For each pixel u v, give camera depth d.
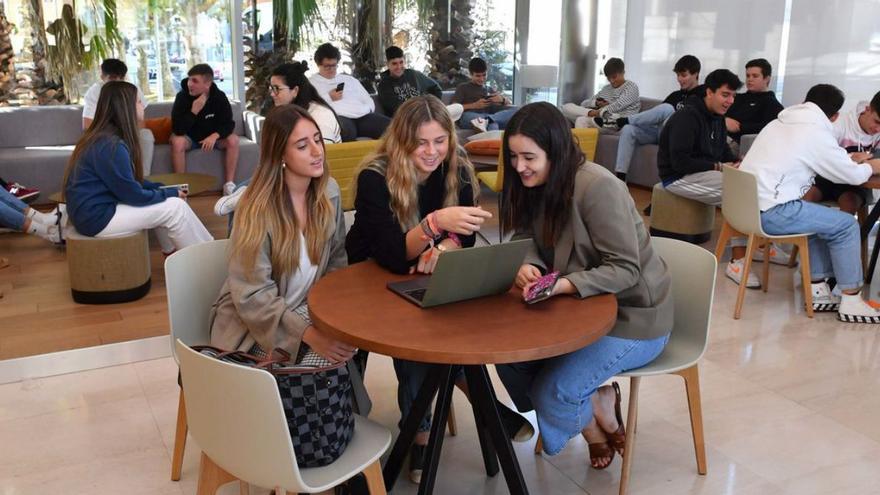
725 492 2.57
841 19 6.48
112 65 6.21
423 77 8.25
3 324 3.86
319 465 1.88
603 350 2.29
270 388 1.60
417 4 8.57
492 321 2.00
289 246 2.28
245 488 2.28
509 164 2.32
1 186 5.46
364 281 2.32
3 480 2.56
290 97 4.85
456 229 2.29
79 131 6.89
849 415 3.10
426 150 2.44
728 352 3.68
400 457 2.35
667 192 5.36
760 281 4.64
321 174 2.34
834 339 3.85
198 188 5.10
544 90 9.35
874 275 4.83
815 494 2.57
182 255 2.39
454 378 2.24
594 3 8.90
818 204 4.38
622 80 7.71
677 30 8.17
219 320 2.30
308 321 2.18
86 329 3.81
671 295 2.38
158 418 2.99
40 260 4.94
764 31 7.19
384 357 3.61
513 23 9.09
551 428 2.38
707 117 5.11
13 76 6.88
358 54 8.43
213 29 7.60
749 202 3.98
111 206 4.10
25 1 6.82
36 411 3.02
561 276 2.27
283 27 7.96
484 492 2.56
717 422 3.03
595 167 2.26
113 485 2.55
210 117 6.79
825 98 4.20
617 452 2.71
